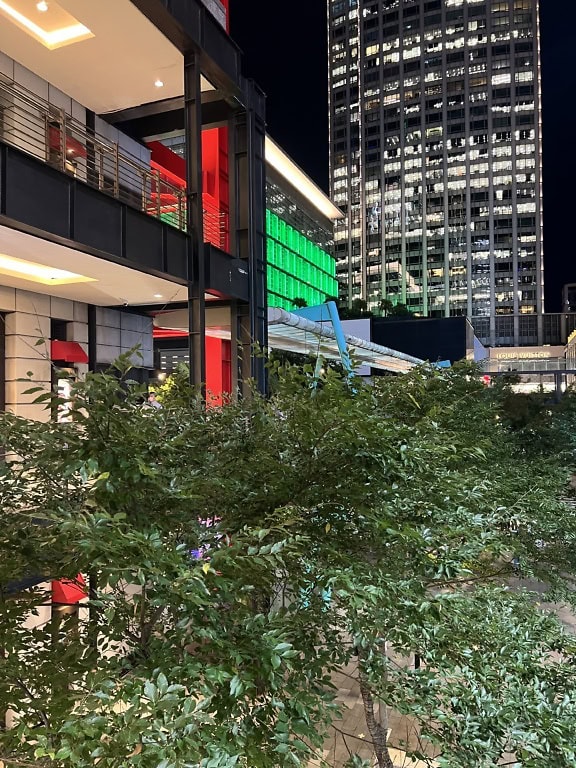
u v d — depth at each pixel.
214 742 2.18
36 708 2.96
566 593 8.80
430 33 120.88
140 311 14.98
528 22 115.25
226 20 20.05
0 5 9.76
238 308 15.29
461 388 10.88
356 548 3.79
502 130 116.88
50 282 11.01
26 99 8.51
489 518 5.25
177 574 2.53
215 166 23.66
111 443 2.85
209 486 3.66
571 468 13.83
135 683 2.25
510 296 116.88
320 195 54.34
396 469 3.66
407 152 124.06
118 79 11.98
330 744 7.82
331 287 61.25
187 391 4.68
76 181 8.57
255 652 2.55
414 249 123.69
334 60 134.25
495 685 3.33
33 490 3.58
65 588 7.48
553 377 76.50
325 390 3.63
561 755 3.03
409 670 3.51
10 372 10.89
